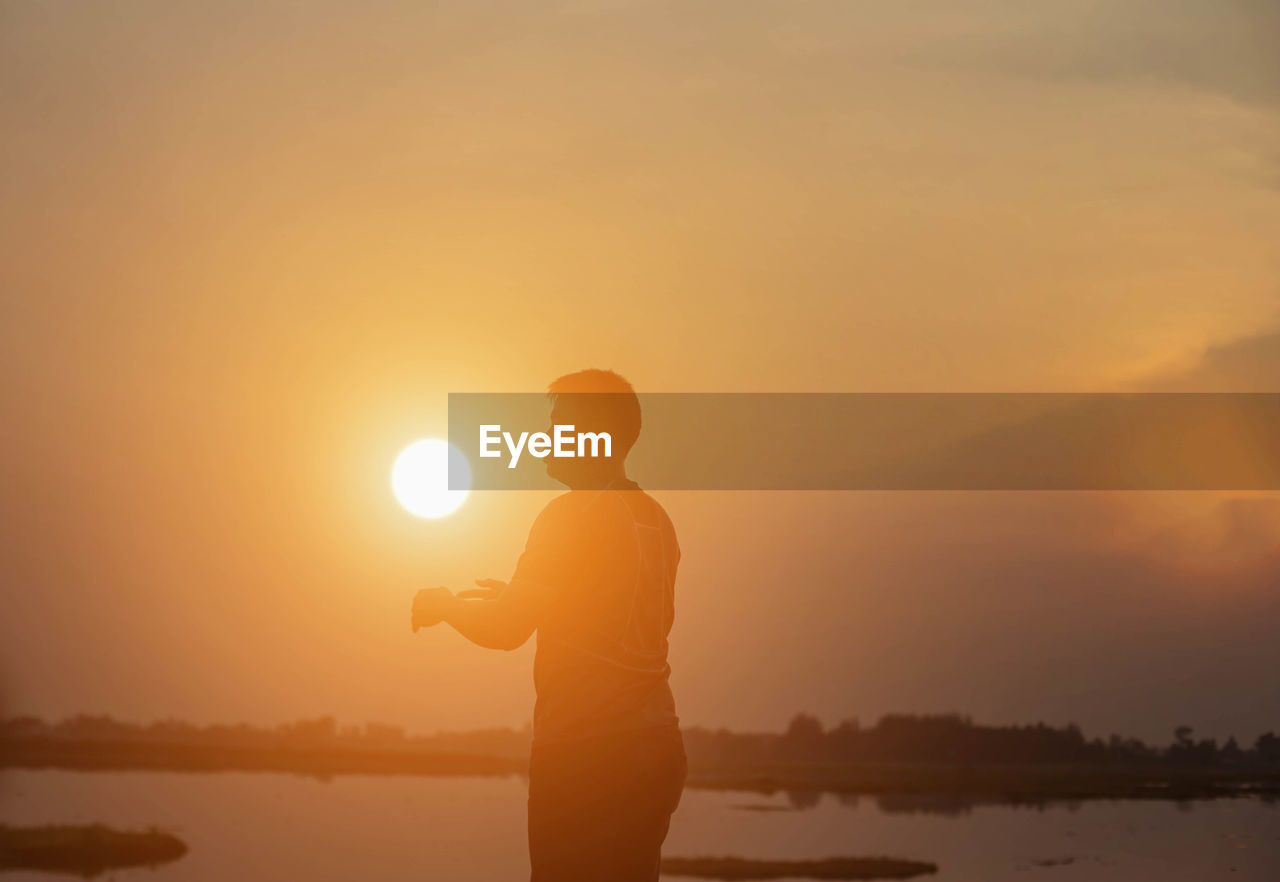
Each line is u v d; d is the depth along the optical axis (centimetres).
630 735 217
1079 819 5959
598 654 218
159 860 2605
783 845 4044
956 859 3525
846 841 4284
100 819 3641
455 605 211
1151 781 10600
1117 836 4625
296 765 10700
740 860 3353
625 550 221
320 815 4447
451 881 2277
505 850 3112
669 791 222
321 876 2331
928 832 4856
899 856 3644
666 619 231
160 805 4453
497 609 209
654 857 223
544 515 224
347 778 8781
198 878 2236
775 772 12262
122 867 2445
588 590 218
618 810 216
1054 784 10369
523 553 221
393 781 8619
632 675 220
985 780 10912
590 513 221
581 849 215
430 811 5062
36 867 2414
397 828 3922
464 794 6850
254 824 3775
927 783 10431
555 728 218
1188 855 3622
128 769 7381
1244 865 3241
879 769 12744
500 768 12750
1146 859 3478
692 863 3219
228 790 5909
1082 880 2819
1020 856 3641
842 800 7975
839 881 2867
